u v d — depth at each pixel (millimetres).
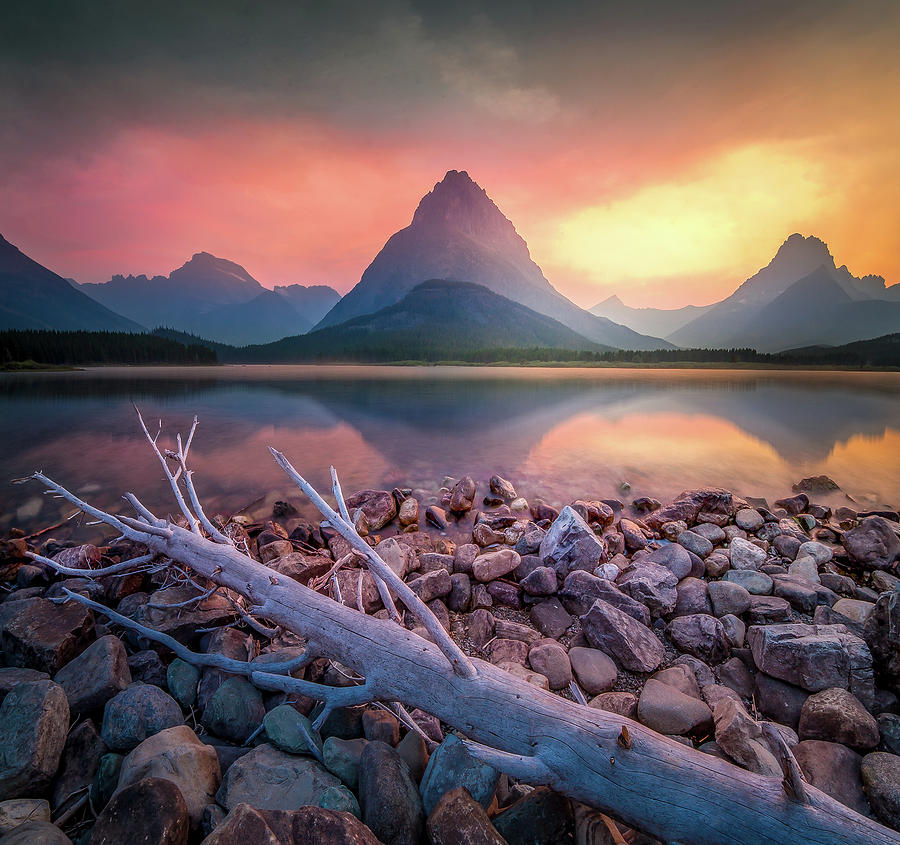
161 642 4480
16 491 11367
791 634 4289
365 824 2713
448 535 8828
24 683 3502
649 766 2736
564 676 4414
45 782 3135
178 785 2814
